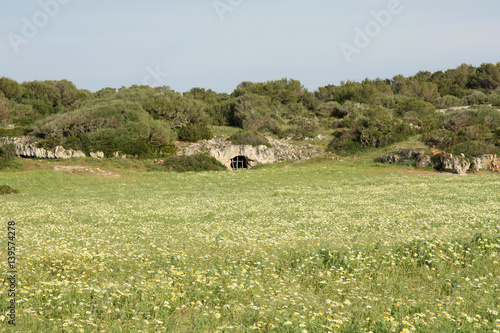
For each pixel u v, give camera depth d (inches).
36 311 323.0
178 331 293.1
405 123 2837.1
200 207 1122.0
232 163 2829.7
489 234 515.8
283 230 691.4
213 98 4835.1
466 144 2225.6
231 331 292.0
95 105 3181.6
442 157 2091.5
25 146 2468.0
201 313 322.3
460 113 3171.8
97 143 2524.6
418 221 703.1
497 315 306.5
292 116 4131.4
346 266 435.2
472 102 4699.8
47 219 927.7
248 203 1183.6
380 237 556.1
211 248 532.7
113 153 2490.2
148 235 668.1
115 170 2225.6
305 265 442.6
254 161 2701.8
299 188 1659.7
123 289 366.9
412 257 457.1
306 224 746.8
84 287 368.5
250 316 319.0
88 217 951.0
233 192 1593.3
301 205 1063.0
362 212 876.6
